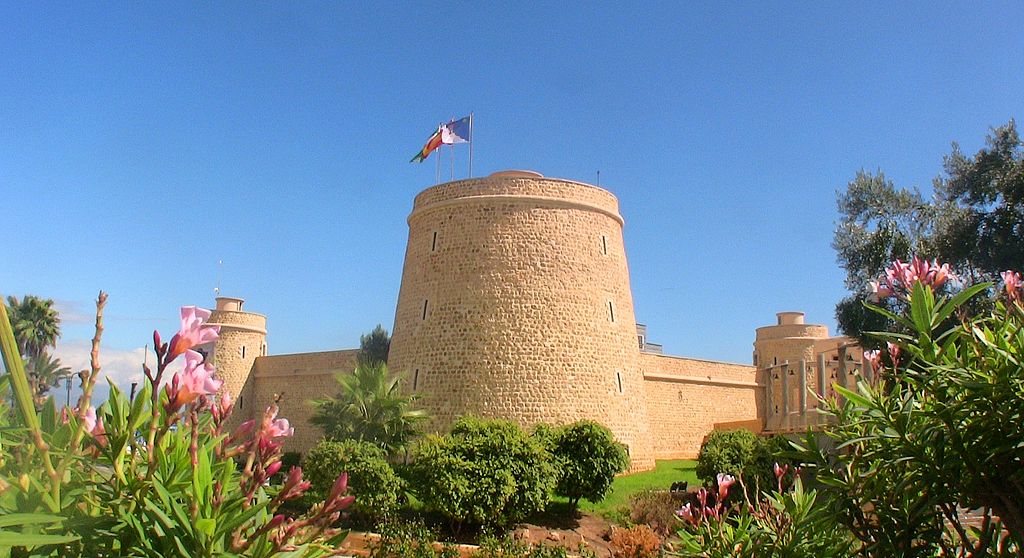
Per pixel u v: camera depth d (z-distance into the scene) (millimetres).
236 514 3719
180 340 3596
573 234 30828
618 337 31594
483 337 29078
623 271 33094
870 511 6398
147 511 3588
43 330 36031
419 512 22859
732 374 45938
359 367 25734
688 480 28391
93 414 3885
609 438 24000
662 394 40312
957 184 28953
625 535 18188
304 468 21875
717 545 7020
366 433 24391
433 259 30969
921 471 5730
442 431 28562
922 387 5945
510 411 28375
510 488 20969
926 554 5945
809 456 6520
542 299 29594
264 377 46969
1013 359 5047
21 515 3205
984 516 5844
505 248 29859
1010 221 26891
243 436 4074
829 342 52219
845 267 30891
